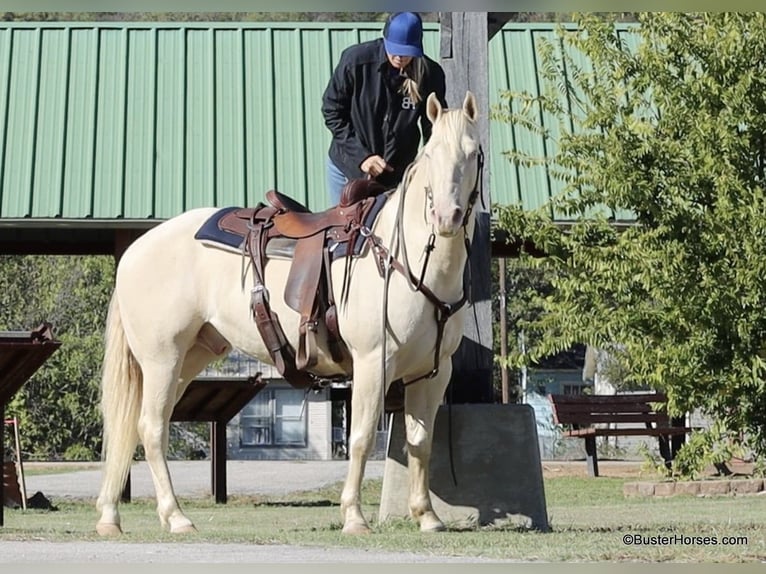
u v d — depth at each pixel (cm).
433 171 962
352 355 1043
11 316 4769
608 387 5278
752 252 1153
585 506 1703
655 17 1350
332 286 1053
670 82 1318
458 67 1248
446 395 1219
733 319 1157
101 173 2172
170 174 2180
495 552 872
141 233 2205
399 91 1150
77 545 942
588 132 1669
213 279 1141
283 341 1092
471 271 1234
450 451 1138
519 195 2123
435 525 1079
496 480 1157
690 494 2031
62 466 3550
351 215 1070
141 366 1153
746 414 1174
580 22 1421
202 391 1939
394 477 1187
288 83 2314
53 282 4831
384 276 1022
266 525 1259
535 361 1351
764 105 1252
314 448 6047
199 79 2312
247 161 2205
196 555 852
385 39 1141
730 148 1236
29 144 2198
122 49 2342
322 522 1316
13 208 2112
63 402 4462
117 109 2259
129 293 1160
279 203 1145
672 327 1210
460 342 1154
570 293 1321
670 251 1211
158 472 1122
